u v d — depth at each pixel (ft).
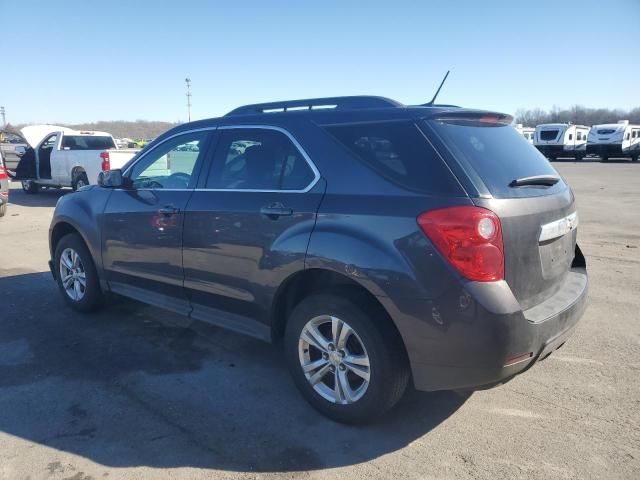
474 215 8.95
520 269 9.54
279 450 10.03
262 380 12.86
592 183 67.26
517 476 9.21
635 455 9.75
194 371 13.30
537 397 11.88
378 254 9.63
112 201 15.51
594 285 20.24
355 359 10.42
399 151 10.05
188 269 13.30
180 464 9.61
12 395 12.00
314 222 10.61
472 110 10.90
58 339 15.29
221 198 12.52
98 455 9.84
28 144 58.08
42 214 41.39
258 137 12.34
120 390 12.28
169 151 14.39
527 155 11.37
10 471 9.37
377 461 9.68
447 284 9.05
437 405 11.63
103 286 16.37
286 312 12.13
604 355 13.94
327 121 11.30
